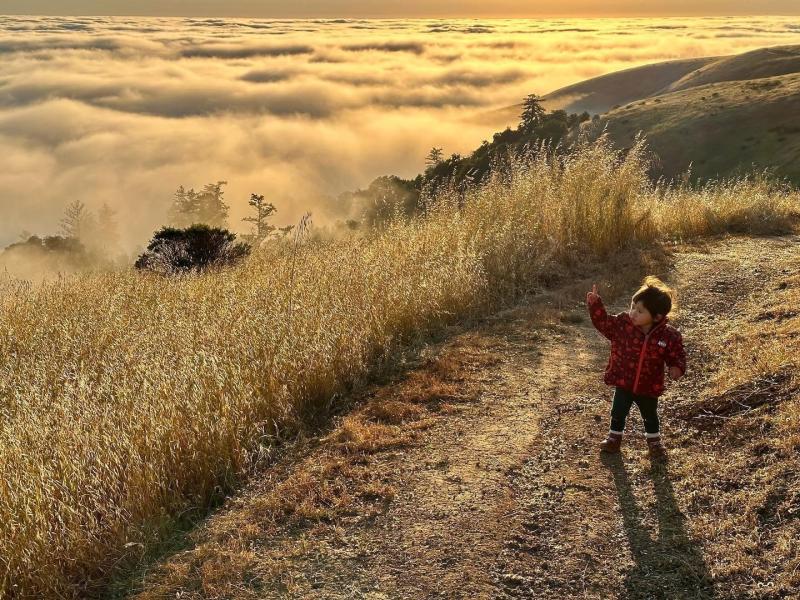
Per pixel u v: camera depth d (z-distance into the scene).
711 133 101.38
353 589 3.54
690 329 6.75
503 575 3.55
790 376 4.86
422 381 6.09
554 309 7.76
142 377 5.82
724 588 3.26
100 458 4.56
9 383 6.60
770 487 3.81
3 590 3.63
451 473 4.55
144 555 3.98
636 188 11.05
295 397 5.70
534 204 10.03
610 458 4.59
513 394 5.73
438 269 8.05
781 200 13.05
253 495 4.55
